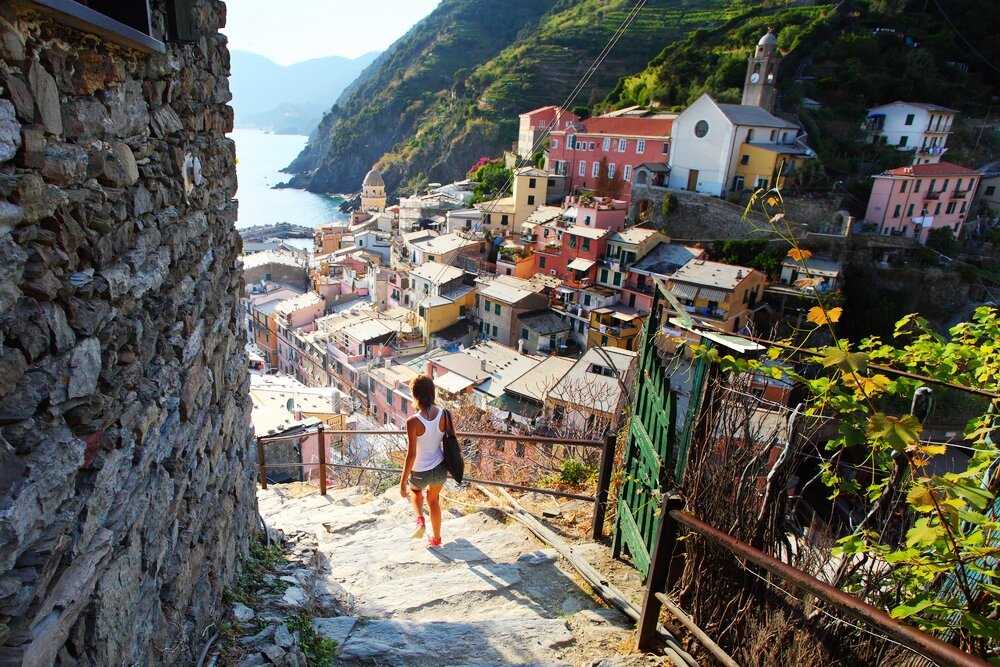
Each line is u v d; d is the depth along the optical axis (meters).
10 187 1.29
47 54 1.52
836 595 1.83
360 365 30.78
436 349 29.50
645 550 3.44
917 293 27.22
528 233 35.78
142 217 2.17
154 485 2.15
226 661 2.64
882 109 34.56
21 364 1.33
